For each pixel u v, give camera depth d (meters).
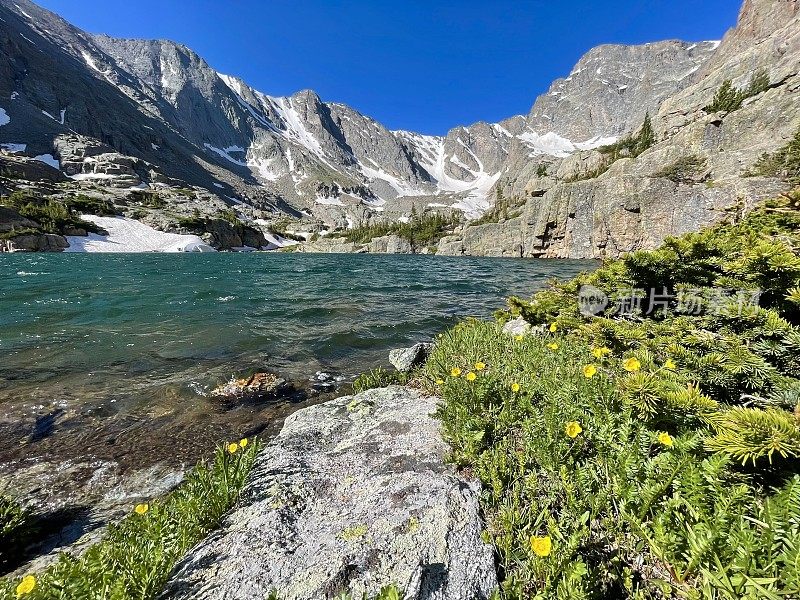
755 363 2.68
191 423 5.50
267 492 3.16
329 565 2.30
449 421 3.78
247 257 63.12
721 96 57.22
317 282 24.16
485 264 44.31
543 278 26.70
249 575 2.31
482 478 2.94
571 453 2.79
